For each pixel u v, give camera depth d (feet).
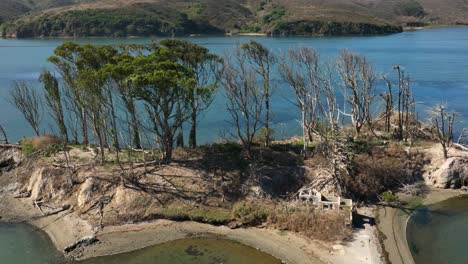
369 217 121.39
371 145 150.61
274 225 116.78
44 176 136.15
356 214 122.42
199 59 140.36
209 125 201.67
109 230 117.19
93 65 137.39
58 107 162.09
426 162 147.95
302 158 143.64
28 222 122.52
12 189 139.03
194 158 142.72
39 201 131.44
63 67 143.84
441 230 116.16
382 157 143.74
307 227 114.21
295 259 103.50
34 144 156.87
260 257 105.29
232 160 140.87
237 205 122.72
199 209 122.62
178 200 125.08
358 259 102.17
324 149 144.56
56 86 158.71
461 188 138.92
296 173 135.33
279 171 135.33
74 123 203.00
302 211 119.65
